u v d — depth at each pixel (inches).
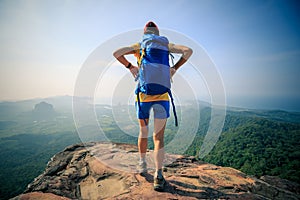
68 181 89.9
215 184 85.8
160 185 76.8
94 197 76.3
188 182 87.0
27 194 78.3
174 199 71.2
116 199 71.8
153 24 79.3
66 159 113.9
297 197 78.8
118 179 89.0
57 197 76.0
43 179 92.3
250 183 89.0
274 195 79.6
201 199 72.2
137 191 77.3
